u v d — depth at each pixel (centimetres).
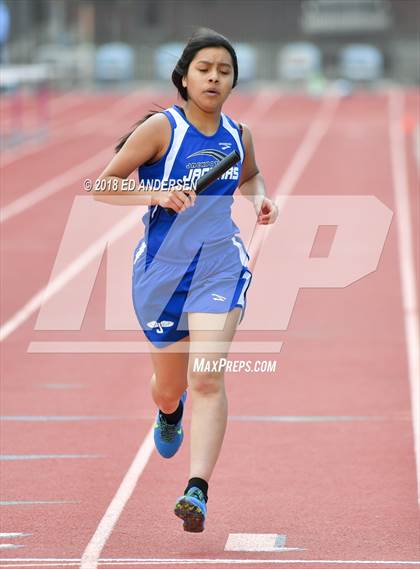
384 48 15288
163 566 1303
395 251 4203
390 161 7050
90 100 11500
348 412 2177
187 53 1365
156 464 1831
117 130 9031
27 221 4916
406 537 1458
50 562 1331
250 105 11081
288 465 1827
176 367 1430
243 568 1293
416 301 3353
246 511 1584
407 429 2050
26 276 3678
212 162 1380
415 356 2677
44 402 2253
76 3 15638
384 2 15312
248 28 15825
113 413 2170
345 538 1453
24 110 10388
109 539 1448
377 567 1300
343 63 14325
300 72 14225
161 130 1366
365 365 2583
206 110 1369
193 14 15912
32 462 1844
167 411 1502
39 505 1608
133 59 14588
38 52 14075
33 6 15112
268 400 2270
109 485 1714
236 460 1856
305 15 15550
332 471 1794
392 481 1736
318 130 8956
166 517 1552
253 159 1473
